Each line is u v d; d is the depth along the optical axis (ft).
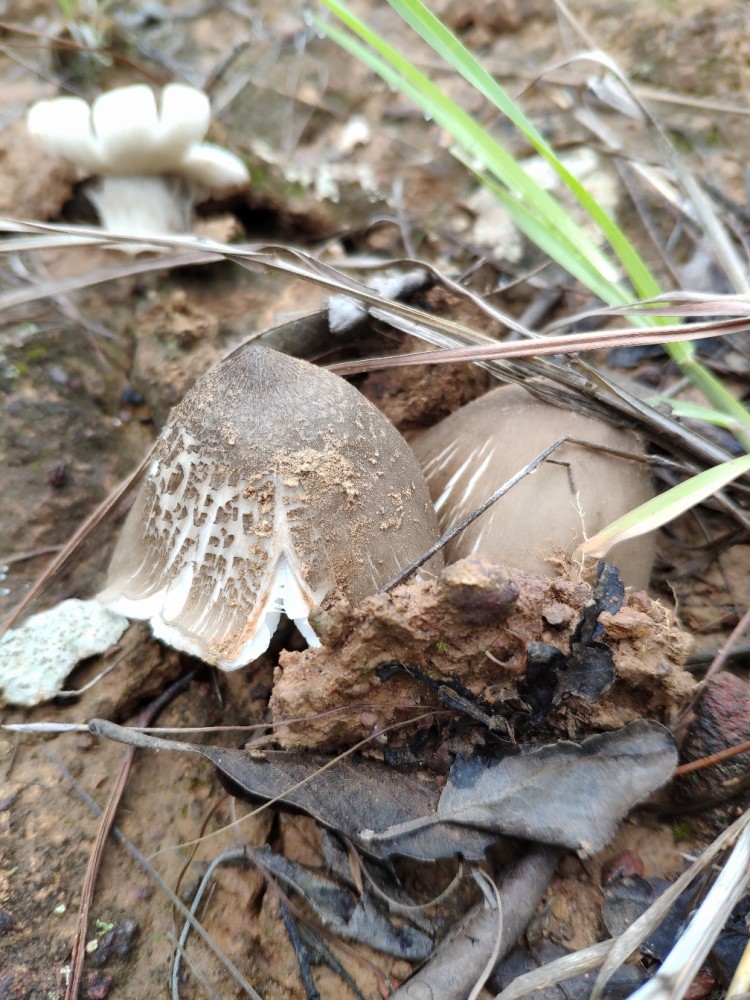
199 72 0.79
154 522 0.44
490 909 0.38
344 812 0.39
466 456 0.51
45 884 0.42
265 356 0.43
